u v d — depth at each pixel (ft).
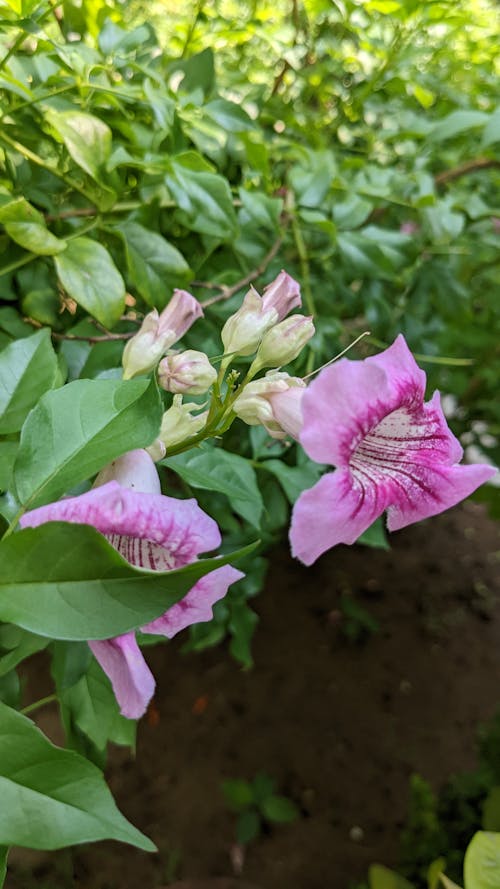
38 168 0.88
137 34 0.90
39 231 0.71
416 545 2.59
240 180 1.11
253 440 0.94
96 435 0.47
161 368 0.59
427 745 2.01
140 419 0.47
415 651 2.24
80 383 0.48
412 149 1.42
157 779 1.85
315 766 1.93
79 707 0.82
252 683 2.09
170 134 0.86
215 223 0.85
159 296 0.81
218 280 1.03
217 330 1.01
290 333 0.58
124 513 0.43
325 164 1.08
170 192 0.83
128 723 0.84
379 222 1.42
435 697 2.13
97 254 0.75
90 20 0.97
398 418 0.59
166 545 0.46
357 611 2.24
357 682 2.14
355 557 2.51
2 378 0.56
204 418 0.60
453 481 0.60
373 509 0.54
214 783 1.86
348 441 0.50
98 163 0.79
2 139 0.80
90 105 0.87
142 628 0.50
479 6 1.38
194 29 1.05
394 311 1.42
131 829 0.39
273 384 0.57
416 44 1.35
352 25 1.16
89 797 0.39
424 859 1.42
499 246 1.46
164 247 0.82
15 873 1.57
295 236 1.10
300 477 0.94
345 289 1.24
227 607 1.33
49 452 0.46
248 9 1.24
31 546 0.38
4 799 0.39
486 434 1.96
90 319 0.87
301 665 2.15
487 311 1.85
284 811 1.79
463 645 2.27
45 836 0.38
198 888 1.55
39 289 0.82
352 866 1.74
